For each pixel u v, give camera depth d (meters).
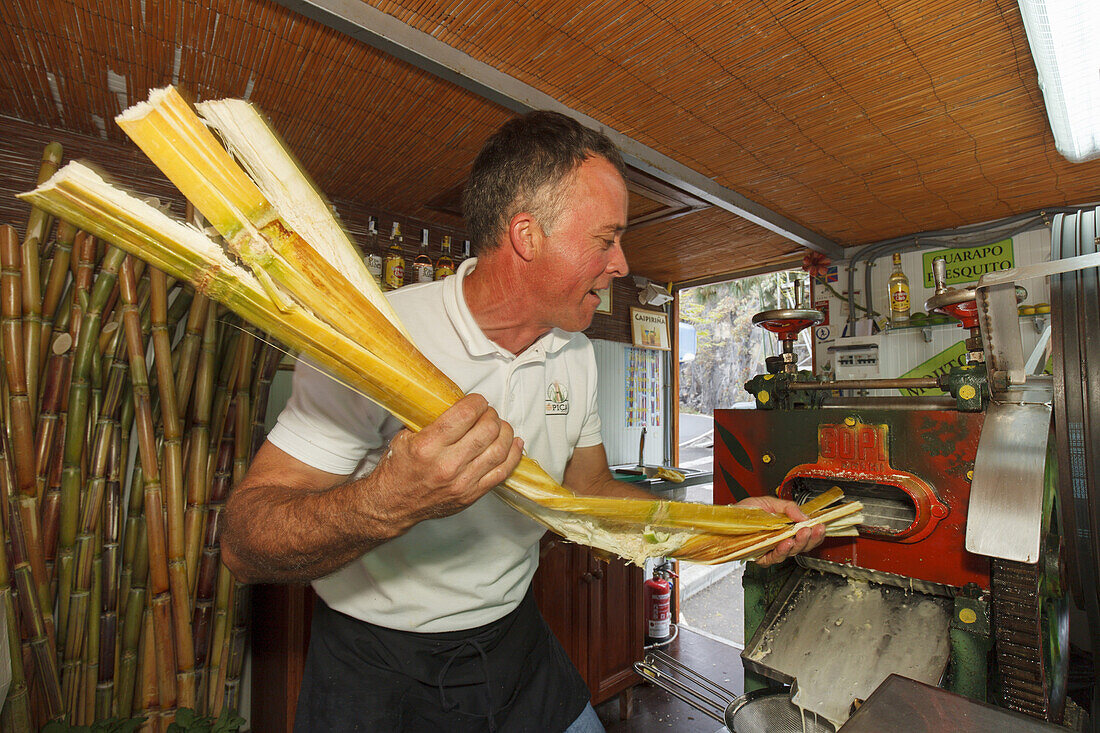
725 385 11.89
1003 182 1.87
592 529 0.69
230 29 1.14
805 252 2.70
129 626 1.59
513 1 1.05
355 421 0.78
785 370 1.55
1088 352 1.16
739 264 2.98
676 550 0.77
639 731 2.27
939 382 1.24
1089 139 1.51
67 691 1.49
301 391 0.78
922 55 1.22
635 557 0.72
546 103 1.39
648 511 0.68
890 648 1.14
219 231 0.40
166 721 1.59
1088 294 1.18
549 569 2.09
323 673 0.92
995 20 1.10
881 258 2.50
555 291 0.85
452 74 1.21
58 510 1.49
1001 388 1.10
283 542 0.59
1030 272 1.01
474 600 0.94
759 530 0.88
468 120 1.50
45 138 1.60
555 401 1.06
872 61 1.24
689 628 3.26
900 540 1.21
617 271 0.89
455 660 0.95
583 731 1.13
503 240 0.84
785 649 1.24
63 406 1.53
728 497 1.54
